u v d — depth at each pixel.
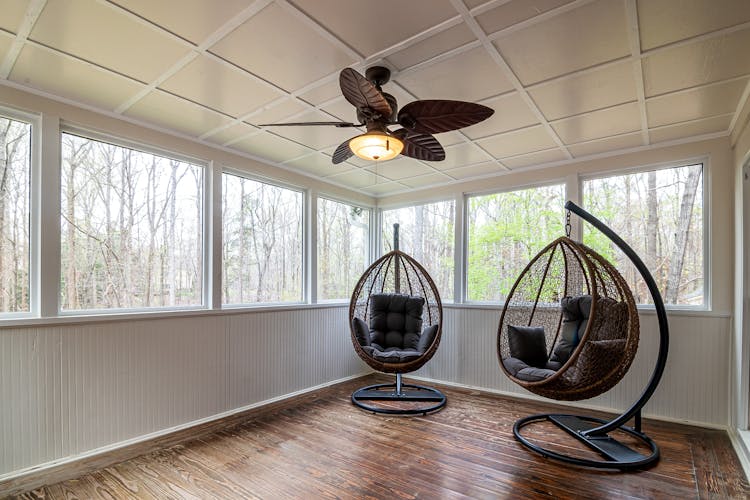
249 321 3.99
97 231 3.03
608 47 2.13
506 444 3.05
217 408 3.64
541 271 4.28
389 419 3.62
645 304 3.77
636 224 3.89
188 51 2.20
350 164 4.35
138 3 1.79
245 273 4.08
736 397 3.18
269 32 2.02
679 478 2.52
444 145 3.72
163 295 3.41
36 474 2.54
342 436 3.21
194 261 3.65
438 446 3.01
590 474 2.57
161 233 3.43
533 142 3.65
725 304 3.37
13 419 2.50
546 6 1.80
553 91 2.65
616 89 2.62
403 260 4.91
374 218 5.88
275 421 3.56
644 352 3.68
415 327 4.55
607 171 4.01
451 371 4.89
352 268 5.53
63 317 2.72
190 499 2.27
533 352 3.54
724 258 3.39
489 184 4.77
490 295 4.79
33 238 2.70
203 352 3.56
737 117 3.00
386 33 2.02
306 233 4.82
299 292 4.70
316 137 3.55
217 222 3.77
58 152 2.77
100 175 3.07
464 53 2.20
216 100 2.83
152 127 3.28
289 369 4.39
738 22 1.90
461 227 5.02
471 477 2.53
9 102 2.56
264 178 4.30
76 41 2.10
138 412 3.09
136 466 2.67
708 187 3.54
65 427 2.71
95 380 2.87
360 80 1.84
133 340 3.09
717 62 2.27
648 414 3.65
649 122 3.19
